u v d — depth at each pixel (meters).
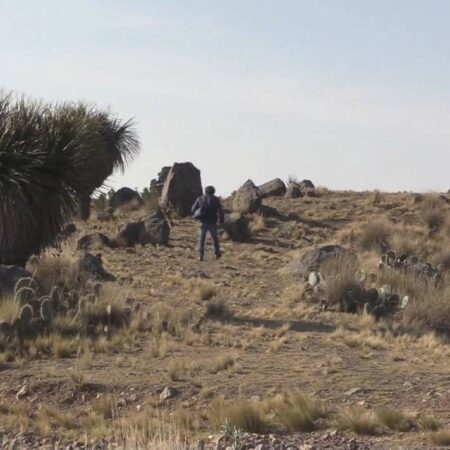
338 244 37.25
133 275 28.97
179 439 12.36
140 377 17.16
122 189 44.41
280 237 38.41
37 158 23.22
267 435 13.72
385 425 14.16
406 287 27.30
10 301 21.06
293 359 18.86
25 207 23.08
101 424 14.20
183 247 35.41
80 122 24.78
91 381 16.81
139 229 35.47
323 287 25.97
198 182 42.94
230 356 18.19
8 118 23.73
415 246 36.06
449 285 27.61
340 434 13.73
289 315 24.09
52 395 16.19
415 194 45.31
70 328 20.38
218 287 27.77
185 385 16.58
